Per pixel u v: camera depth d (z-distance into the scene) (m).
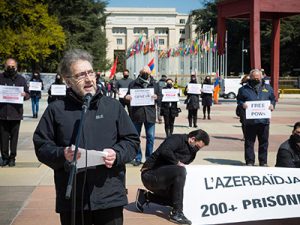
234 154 11.60
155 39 52.81
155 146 12.71
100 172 3.15
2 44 41.97
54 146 3.10
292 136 6.69
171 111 14.20
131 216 6.26
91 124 3.17
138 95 9.93
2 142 9.48
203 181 5.64
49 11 58.72
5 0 40.91
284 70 71.62
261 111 9.74
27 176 8.63
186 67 55.69
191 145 6.21
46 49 45.19
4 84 9.27
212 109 27.83
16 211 6.41
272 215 5.48
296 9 32.94
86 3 63.25
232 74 79.06
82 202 3.10
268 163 10.38
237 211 5.48
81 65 3.16
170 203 6.21
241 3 34.00
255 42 32.62
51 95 17.59
